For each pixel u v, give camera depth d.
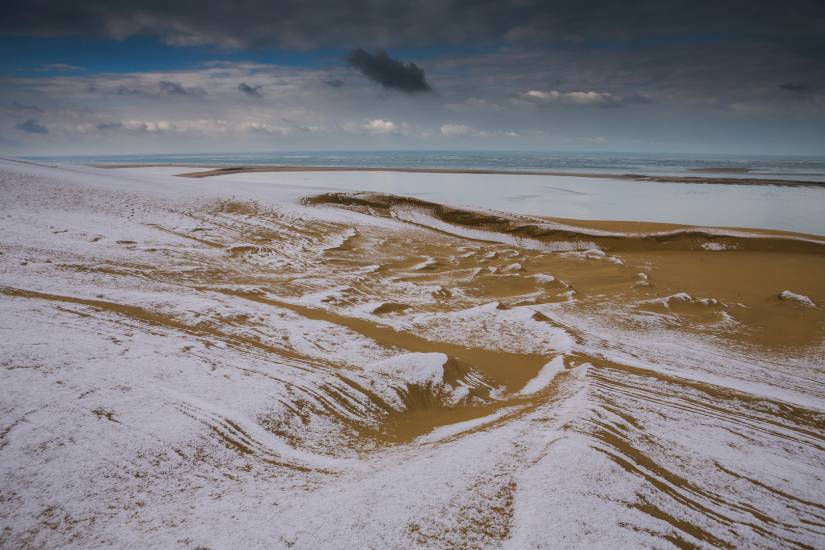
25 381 6.91
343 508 4.89
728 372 11.37
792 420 8.29
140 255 17.69
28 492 5.03
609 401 8.09
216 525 4.66
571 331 13.47
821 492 5.78
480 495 5.06
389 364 9.34
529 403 8.46
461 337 12.93
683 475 5.77
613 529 4.54
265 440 6.51
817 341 14.13
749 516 5.09
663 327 15.02
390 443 6.96
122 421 6.34
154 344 9.09
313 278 18.11
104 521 4.74
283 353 9.82
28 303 10.33
